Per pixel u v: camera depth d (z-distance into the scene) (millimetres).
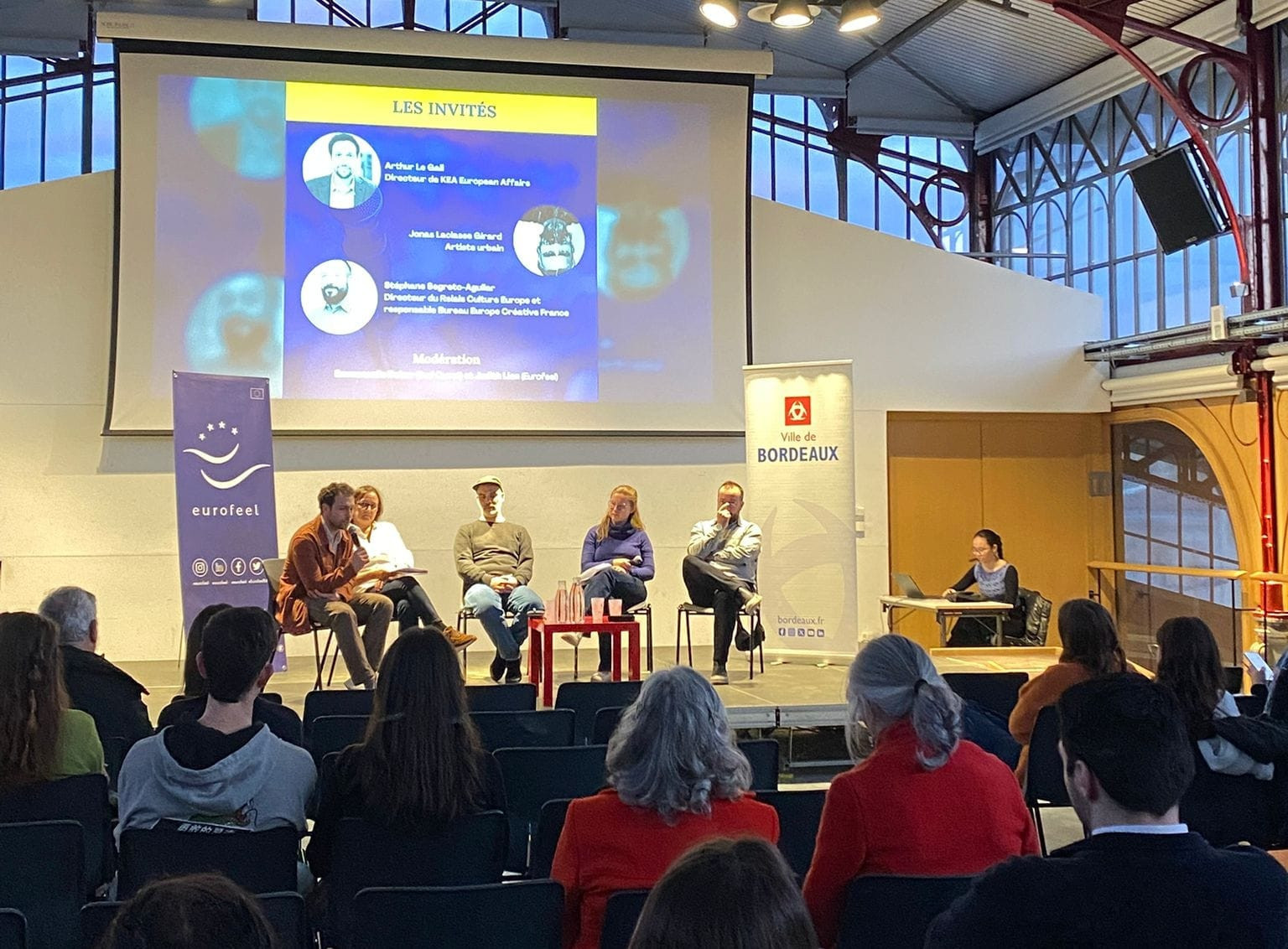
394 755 2645
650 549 7160
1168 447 9586
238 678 2691
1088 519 10164
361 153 8547
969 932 1524
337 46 8469
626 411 8875
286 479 8547
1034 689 3896
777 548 7449
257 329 8383
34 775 2848
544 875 2809
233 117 8391
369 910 2080
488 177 8719
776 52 12617
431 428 8602
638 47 8867
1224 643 8977
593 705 4906
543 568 8883
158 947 1025
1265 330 7973
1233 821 3152
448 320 8648
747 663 7797
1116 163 10812
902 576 8406
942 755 2273
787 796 2996
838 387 7328
